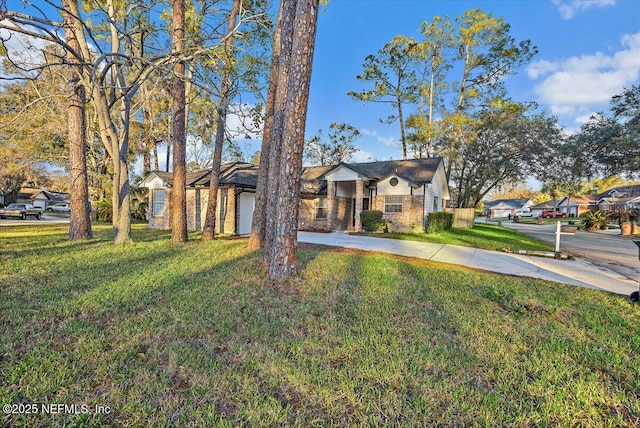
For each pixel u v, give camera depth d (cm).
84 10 875
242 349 280
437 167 1719
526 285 546
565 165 2117
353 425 190
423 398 215
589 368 264
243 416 196
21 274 517
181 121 946
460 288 506
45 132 1664
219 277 520
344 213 1786
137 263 624
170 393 217
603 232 2183
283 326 334
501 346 299
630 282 613
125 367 246
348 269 606
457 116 2164
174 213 950
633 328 354
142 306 381
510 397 221
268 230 597
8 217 2588
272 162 605
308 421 192
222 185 1363
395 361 263
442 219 1677
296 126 495
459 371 253
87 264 607
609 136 1791
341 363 260
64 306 371
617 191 3494
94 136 2020
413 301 432
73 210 963
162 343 287
